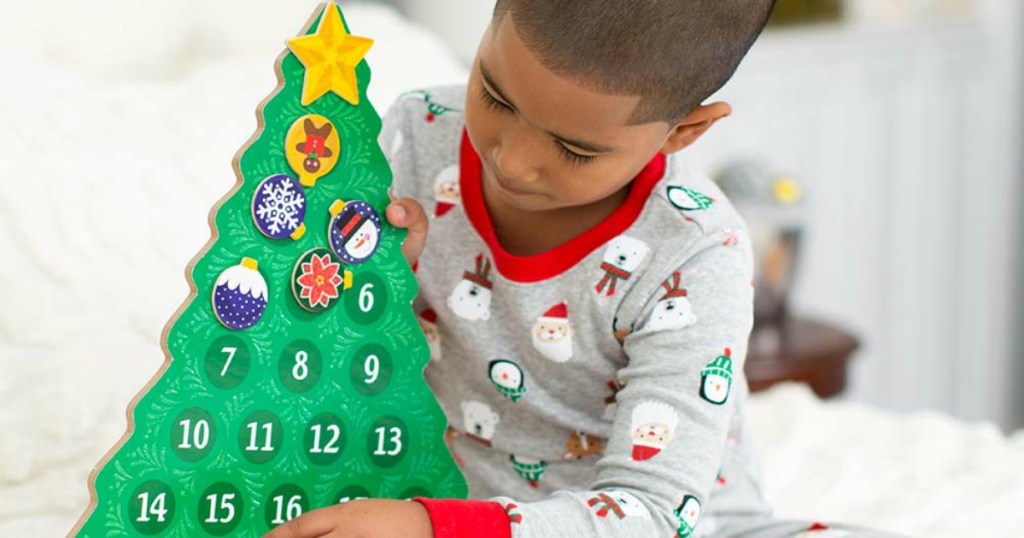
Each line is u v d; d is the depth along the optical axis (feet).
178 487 2.57
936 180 8.38
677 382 2.94
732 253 3.09
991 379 9.21
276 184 2.62
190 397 2.57
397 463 2.85
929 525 4.04
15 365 3.61
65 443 3.55
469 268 3.26
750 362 6.20
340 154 2.71
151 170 4.07
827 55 7.55
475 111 2.82
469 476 3.46
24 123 4.07
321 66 2.64
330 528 2.55
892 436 4.87
